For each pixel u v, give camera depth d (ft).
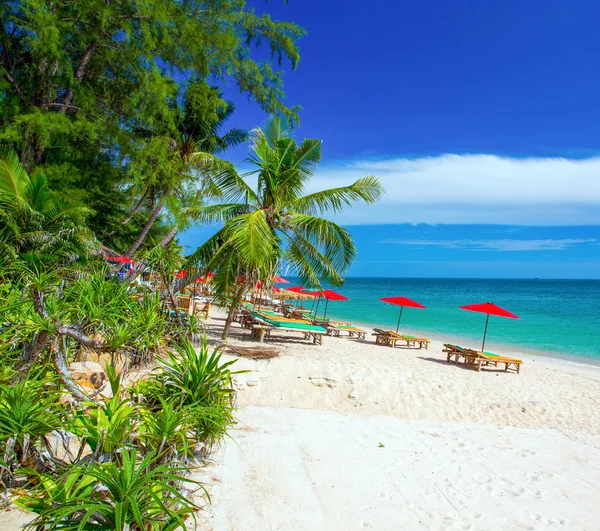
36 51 34.01
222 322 57.72
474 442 22.44
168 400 14.73
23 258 23.08
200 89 48.11
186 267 37.70
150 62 40.81
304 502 13.70
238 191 38.40
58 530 7.84
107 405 12.50
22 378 12.31
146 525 9.07
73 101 40.60
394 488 15.56
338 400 28.27
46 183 29.35
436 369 39.88
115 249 61.16
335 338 55.83
